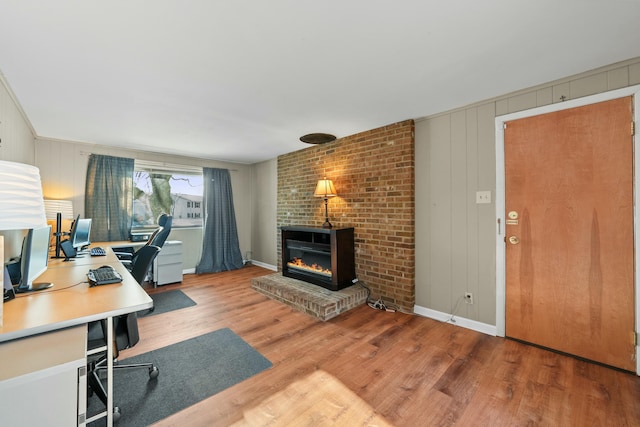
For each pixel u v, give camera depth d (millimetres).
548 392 1679
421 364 1995
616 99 1880
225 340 2385
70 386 975
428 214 2871
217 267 5016
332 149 3785
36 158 3496
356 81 2080
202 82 2062
